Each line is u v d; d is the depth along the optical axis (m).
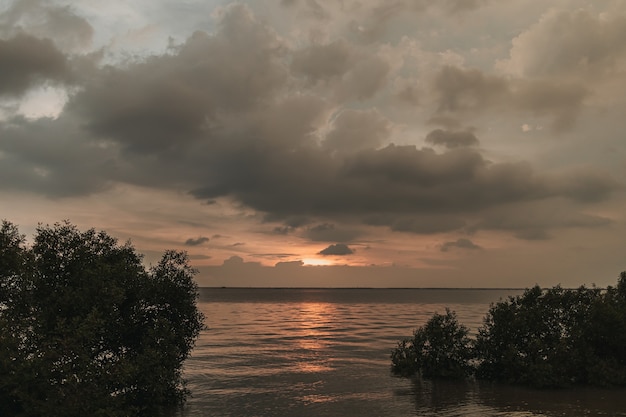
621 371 28.75
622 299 32.59
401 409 24.42
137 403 22.28
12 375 17.52
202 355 45.34
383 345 53.16
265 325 83.25
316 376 34.22
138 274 24.47
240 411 24.53
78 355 18.72
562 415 22.52
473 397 26.80
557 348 29.14
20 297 20.94
